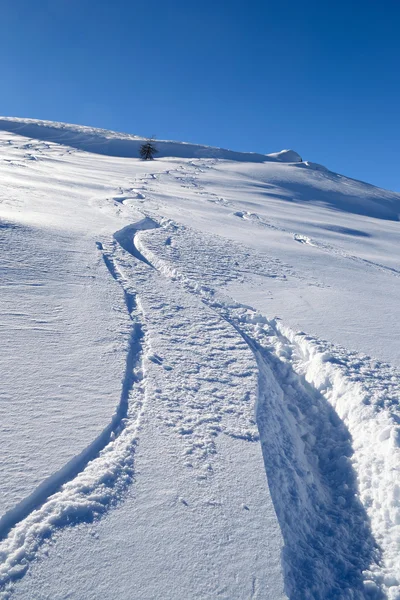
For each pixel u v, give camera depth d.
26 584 2.17
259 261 11.00
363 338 6.42
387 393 4.71
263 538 2.73
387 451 3.80
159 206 16.97
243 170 44.97
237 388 4.46
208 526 2.73
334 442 4.44
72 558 2.35
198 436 3.58
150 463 3.17
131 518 2.68
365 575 2.86
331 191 43.00
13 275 5.98
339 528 3.34
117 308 5.84
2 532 2.44
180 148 61.53
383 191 53.31
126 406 3.80
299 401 5.12
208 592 2.32
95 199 15.38
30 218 9.55
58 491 2.78
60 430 3.27
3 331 4.47
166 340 5.25
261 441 3.72
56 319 5.05
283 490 3.33
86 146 56.62
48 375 3.92
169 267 8.55
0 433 3.08
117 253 8.54
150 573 2.35
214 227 15.06
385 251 18.52
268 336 6.34
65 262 7.12
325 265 12.12
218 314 6.62
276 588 2.43
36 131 60.50
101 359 4.39
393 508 3.31
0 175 17.48
